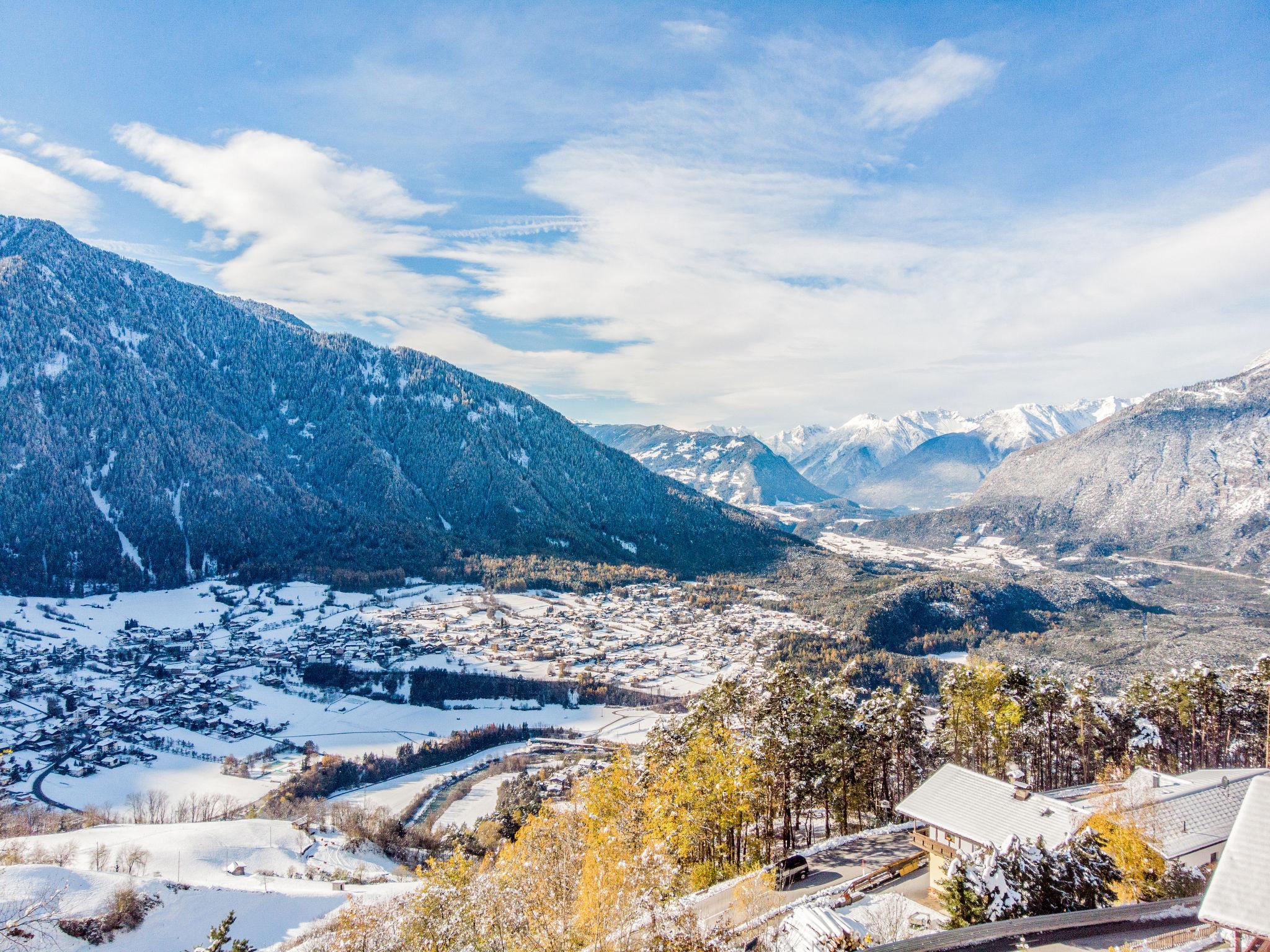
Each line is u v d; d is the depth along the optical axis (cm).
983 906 4306
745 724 8431
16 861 9325
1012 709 8494
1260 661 9612
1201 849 4891
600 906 3775
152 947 8306
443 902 5541
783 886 6006
